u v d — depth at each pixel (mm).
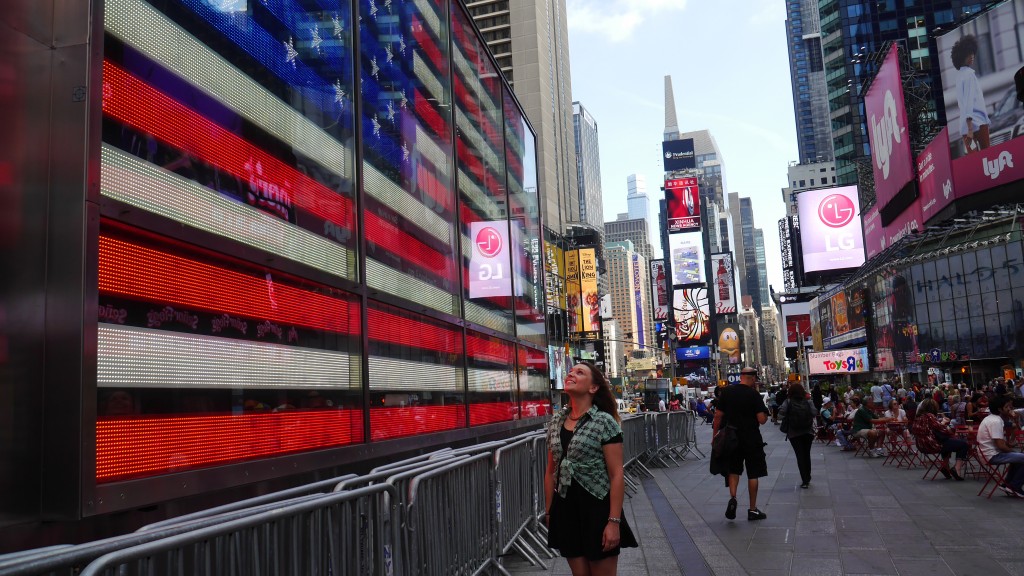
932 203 57469
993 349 51062
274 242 5457
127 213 3998
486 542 6770
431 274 8992
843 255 79250
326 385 6023
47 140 3762
